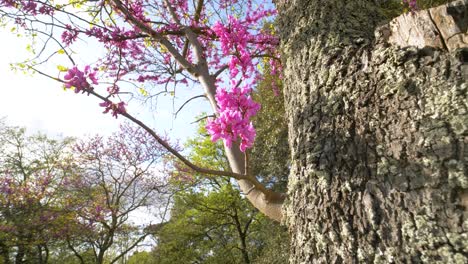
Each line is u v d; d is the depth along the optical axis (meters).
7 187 10.08
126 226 11.12
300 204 1.05
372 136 0.96
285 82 1.41
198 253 14.43
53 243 10.66
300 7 1.45
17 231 9.45
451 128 0.82
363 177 0.93
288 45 1.40
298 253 1.03
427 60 0.93
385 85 0.98
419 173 0.83
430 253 0.75
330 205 0.95
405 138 0.89
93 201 10.77
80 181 11.13
